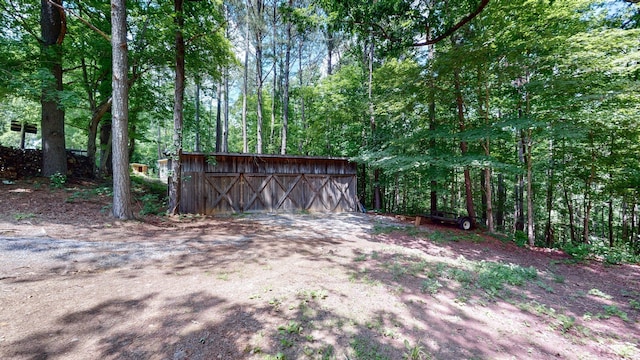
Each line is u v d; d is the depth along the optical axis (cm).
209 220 984
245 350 255
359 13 745
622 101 915
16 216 636
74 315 293
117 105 741
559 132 862
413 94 1167
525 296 468
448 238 917
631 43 777
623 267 759
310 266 518
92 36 1055
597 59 817
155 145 3284
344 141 1888
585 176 1129
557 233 1778
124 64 746
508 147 1387
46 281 368
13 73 875
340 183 1458
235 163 1227
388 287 438
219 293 367
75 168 1211
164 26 923
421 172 1288
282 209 1316
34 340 247
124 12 738
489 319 370
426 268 552
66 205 784
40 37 1023
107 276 405
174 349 249
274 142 2445
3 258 420
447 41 1184
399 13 724
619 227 1662
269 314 321
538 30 930
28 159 1086
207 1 1024
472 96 1188
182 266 471
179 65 980
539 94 934
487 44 883
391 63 1276
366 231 962
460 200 2078
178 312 312
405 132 1475
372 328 313
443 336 315
